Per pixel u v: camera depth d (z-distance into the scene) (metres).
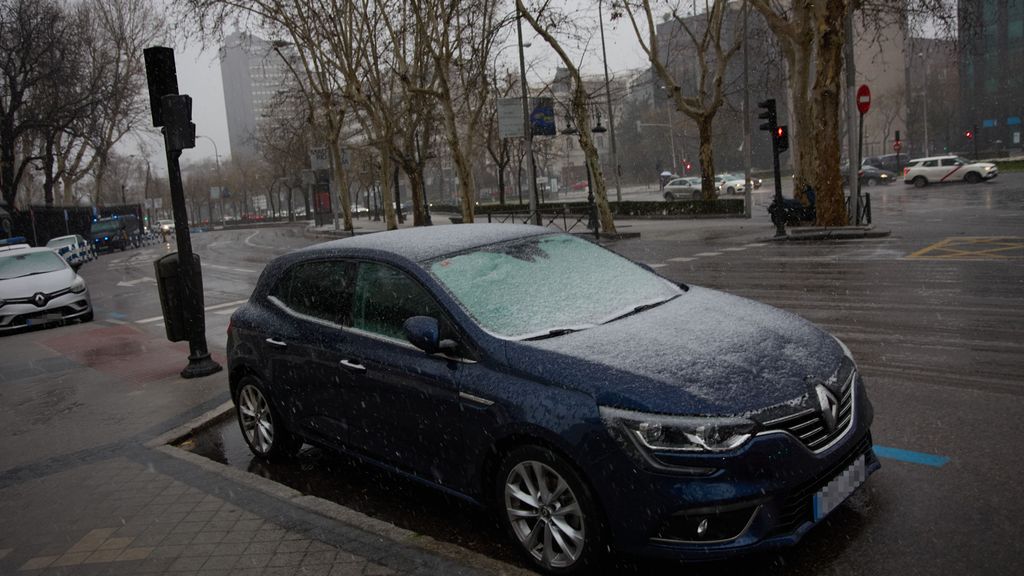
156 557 3.87
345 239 5.29
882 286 10.95
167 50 7.83
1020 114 71.81
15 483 5.31
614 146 41.16
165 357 9.71
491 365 3.77
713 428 3.14
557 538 3.48
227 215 148.38
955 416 5.22
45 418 7.09
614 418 3.24
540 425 3.43
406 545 3.72
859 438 3.57
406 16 32.41
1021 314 8.29
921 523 3.74
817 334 3.99
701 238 22.92
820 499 3.37
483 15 28.56
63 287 14.05
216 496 4.64
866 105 21.05
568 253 4.86
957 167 39.47
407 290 4.36
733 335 3.79
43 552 4.09
